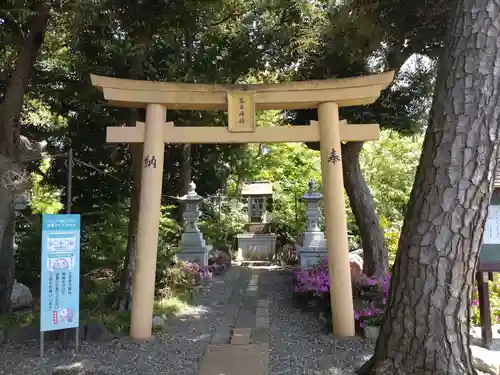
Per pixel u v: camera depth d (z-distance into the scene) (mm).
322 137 4793
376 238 6355
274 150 13211
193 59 7055
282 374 3582
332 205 4695
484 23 2857
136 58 5516
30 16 4863
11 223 5203
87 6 4922
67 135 8727
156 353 4125
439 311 2840
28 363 3807
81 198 9117
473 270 2873
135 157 5547
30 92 7348
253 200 12086
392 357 2969
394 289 3047
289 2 7391
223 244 11047
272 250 11508
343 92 4770
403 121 6184
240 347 4293
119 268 6582
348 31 5887
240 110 4812
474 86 2838
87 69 6027
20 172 5184
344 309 4566
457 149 2838
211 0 5312
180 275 6711
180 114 6766
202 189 11797
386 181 10555
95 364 3805
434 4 4992
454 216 2820
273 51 7699
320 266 6785
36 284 7105
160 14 5215
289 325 5172
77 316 4176
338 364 3779
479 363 3410
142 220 4633
